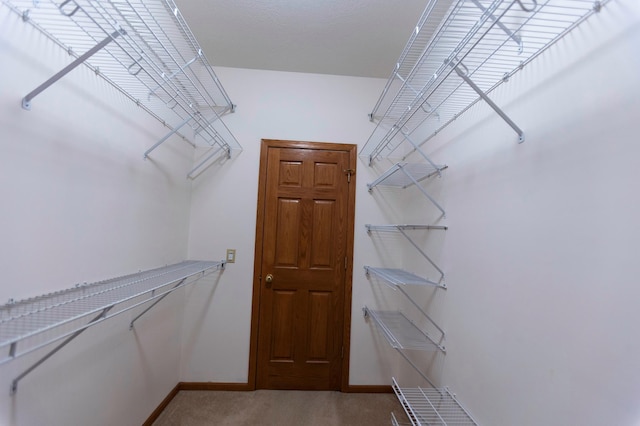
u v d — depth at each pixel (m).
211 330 2.29
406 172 1.78
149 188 1.71
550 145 0.91
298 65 2.36
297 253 2.37
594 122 0.77
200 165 2.34
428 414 1.49
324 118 2.45
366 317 2.36
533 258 0.97
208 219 2.34
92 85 1.23
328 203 2.41
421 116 2.05
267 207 2.38
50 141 1.03
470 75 1.14
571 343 0.80
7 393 0.91
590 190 0.77
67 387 1.15
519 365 1.01
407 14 1.78
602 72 0.75
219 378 2.27
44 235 1.01
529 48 1.00
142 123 1.62
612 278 0.70
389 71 2.40
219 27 1.94
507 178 1.13
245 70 2.43
